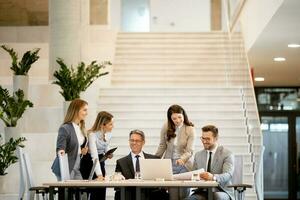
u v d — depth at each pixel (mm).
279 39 13180
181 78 15586
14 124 11594
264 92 19203
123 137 12570
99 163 8609
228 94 14031
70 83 12211
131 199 7582
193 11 22016
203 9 22000
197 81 15500
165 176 7719
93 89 12969
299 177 18750
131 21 22641
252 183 11641
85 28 14234
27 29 18594
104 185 7242
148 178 7742
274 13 11055
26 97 12234
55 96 13078
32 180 8625
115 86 15305
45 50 17391
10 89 12961
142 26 22484
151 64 15992
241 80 14906
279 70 16703
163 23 22078
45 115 12516
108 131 8984
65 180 7938
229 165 8297
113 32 17172
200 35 16938
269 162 18875
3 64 16562
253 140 12070
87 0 14703
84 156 8727
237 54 15211
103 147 8984
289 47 13953
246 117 13180
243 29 15148
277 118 19078
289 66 16125
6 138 11547
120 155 12125
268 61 15531
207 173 7820
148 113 13406
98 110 13516
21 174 8758
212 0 21984
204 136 8453
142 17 22562
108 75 15422
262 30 12414
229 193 8148
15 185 11000
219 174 8141
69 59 13633
